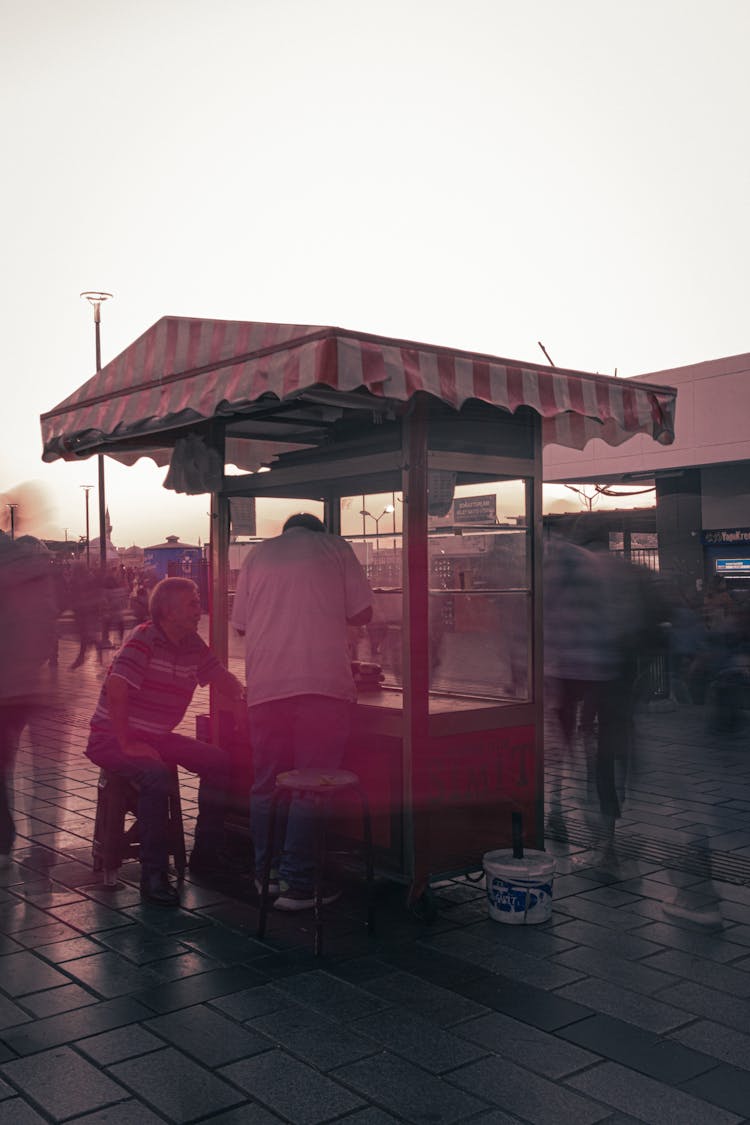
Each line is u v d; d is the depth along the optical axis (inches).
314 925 173.3
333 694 183.3
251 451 235.8
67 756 324.8
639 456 703.1
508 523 191.5
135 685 191.8
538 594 195.3
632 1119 110.8
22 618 204.2
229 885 196.7
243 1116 111.8
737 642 429.4
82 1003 141.3
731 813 249.3
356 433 204.1
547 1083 118.6
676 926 171.9
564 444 217.5
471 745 184.2
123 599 753.6
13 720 204.8
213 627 230.1
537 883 172.4
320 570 184.4
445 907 183.3
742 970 152.6
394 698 193.6
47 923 174.6
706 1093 116.3
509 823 189.8
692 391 672.4
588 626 208.1
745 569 683.4
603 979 149.2
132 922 175.3
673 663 440.1
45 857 214.8
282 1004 140.7
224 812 204.5
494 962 156.1
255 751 191.3
